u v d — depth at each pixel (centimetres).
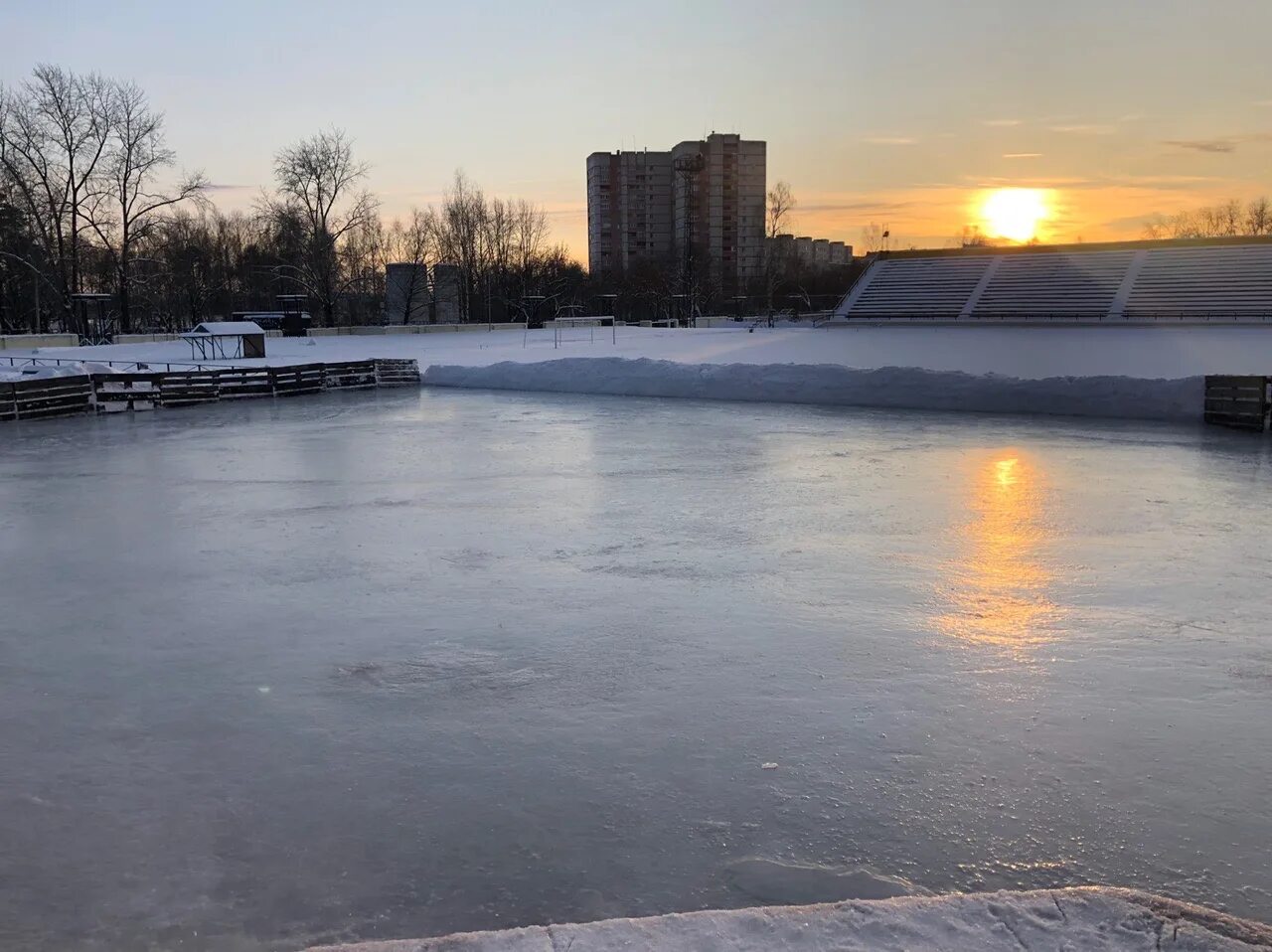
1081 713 454
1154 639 557
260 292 7419
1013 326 4284
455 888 319
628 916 301
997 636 566
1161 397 1739
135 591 695
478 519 937
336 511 989
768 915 249
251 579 723
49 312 6119
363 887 320
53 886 324
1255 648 541
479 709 468
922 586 675
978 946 236
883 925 245
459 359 3356
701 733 435
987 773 393
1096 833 348
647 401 2198
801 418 1806
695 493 1057
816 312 7862
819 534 849
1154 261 4625
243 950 289
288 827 360
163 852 344
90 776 404
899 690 484
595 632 583
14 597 684
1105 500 988
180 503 1047
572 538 848
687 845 343
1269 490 1035
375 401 2339
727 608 628
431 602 654
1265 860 330
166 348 4134
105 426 1881
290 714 466
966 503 980
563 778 395
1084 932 242
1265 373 2180
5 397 1989
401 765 409
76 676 523
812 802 372
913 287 5131
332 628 601
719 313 9131
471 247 7300
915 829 351
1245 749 414
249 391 2484
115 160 4988
